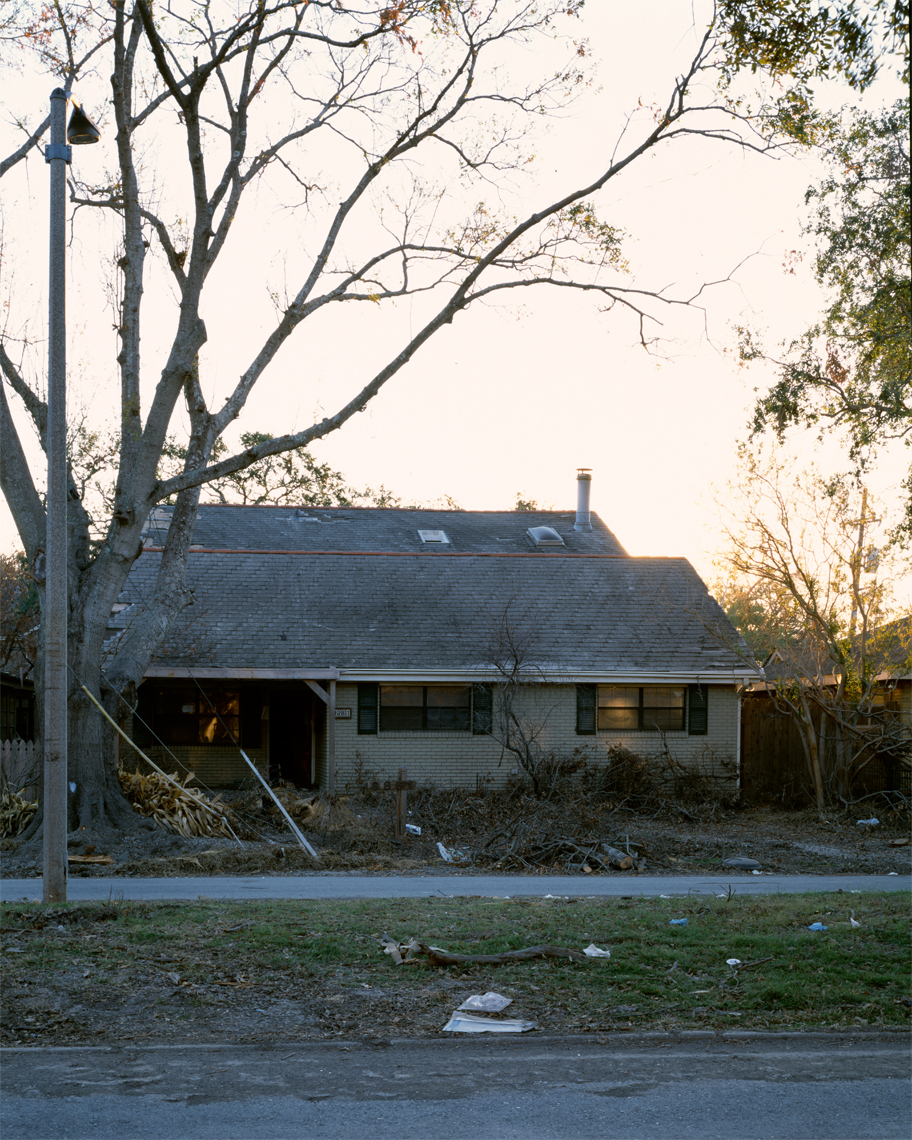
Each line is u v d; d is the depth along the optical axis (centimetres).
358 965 777
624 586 2820
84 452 2630
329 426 1702
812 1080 576
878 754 2333
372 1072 578
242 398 1822
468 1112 524
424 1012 682
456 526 3653
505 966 783
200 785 2466
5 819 1731
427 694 2447
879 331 1906
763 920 953
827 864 1667
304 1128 500
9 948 787
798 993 724
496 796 2248
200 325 1730
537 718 2448
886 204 1872
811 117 1568
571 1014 686
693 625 2666
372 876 1479
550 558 2927
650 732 2498
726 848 1806
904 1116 529
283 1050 611
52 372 1055
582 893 1266
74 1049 602
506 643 2458
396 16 1638
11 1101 527
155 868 1495
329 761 2370
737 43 1493
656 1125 512
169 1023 649
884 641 2350
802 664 2500
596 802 2269
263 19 1638
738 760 2511
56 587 1049
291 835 1830
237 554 2781
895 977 765
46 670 1046
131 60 1708
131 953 783
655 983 750
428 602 2664
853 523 2334
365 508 3734
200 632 2420
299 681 2550
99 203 1819
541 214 1727
